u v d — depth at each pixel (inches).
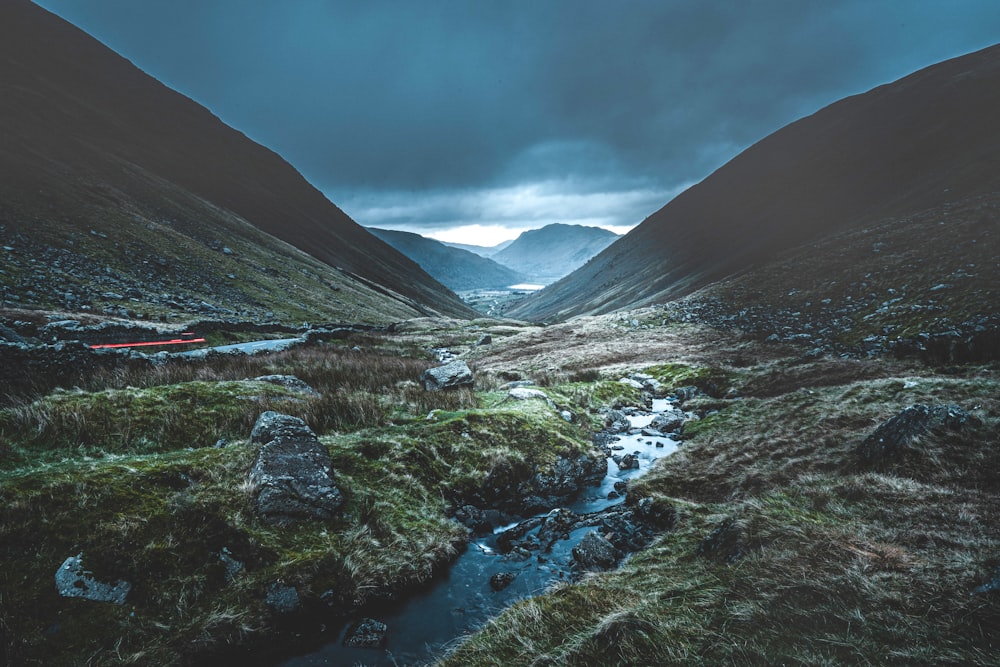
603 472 634.8
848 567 270.4
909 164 3868.1
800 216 4608.8
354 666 284.8
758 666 207.2
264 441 438.3
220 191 5516.7
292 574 336.8
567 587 332.2
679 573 322.7
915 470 426.3
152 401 515.2
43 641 258.1
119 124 5068.9
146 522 332.5
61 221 2391.7
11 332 832.3
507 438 613.6
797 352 1435.8
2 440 378.3
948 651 193.5
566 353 1850.4
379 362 1101.1
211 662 282.2
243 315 2306.8
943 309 1316.4
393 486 475.2
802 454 551.2
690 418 866.1
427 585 373.7
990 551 261.6
